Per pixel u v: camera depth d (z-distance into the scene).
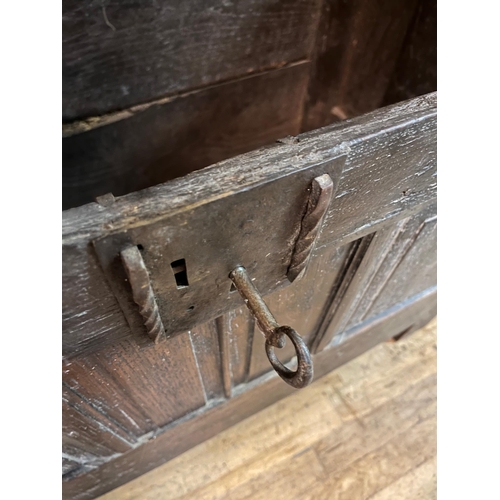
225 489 1.04
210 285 0.46
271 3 0.90
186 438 0.96
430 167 0.53
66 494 0.82
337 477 1.07
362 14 0.92
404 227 0.67
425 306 1.14
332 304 0.80
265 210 0.41
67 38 0.73
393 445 1.12
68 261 0.34
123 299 0.41
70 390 0.54
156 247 0.37
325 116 1.13
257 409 1.09
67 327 0.41
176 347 0.60
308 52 1.04
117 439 0.76
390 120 0.45
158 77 0.87
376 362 1.26
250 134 1.11
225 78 0.96
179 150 1.01
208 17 0.84
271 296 0.63
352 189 0.48
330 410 1.17
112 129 0.89
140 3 0.76
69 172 0.90
